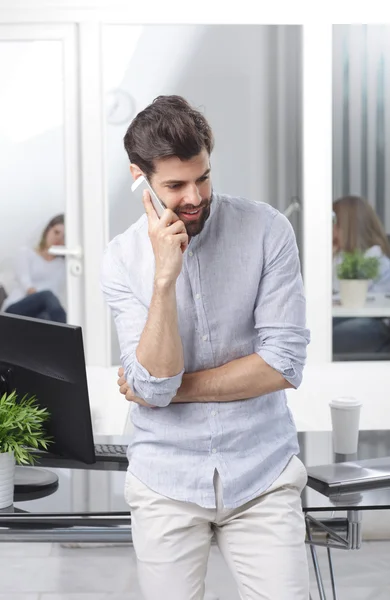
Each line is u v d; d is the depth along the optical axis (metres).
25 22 4.29
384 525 4.07
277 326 1.95
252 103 4.39
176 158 1.82
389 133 4.47
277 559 1.88
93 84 4.32
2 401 2.21
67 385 2.26
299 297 1.98
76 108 4.37
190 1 4.30
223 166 4.42
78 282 4.44
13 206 4.42
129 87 4.38
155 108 1.85
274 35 4.36
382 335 4.57
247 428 1.95
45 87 4.37
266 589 1.88
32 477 2.39
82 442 2.28
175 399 1.96
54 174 4.41
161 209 1.89
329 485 2.19
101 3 4.28
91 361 4.45
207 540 1.98
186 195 1.84
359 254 4.51
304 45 4.33
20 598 3.46
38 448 2.44
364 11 4.33
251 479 1.93
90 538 2.12
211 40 4.36
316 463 2.53
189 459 1.95
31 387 2.35
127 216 4.44
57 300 4.46
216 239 1.98
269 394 2.01
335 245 4.51
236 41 4.36
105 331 4.44
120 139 4.41
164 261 1.85
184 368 2.01
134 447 2.03
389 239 4.51
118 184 4.43
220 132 4.41
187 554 1.94
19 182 4.41
